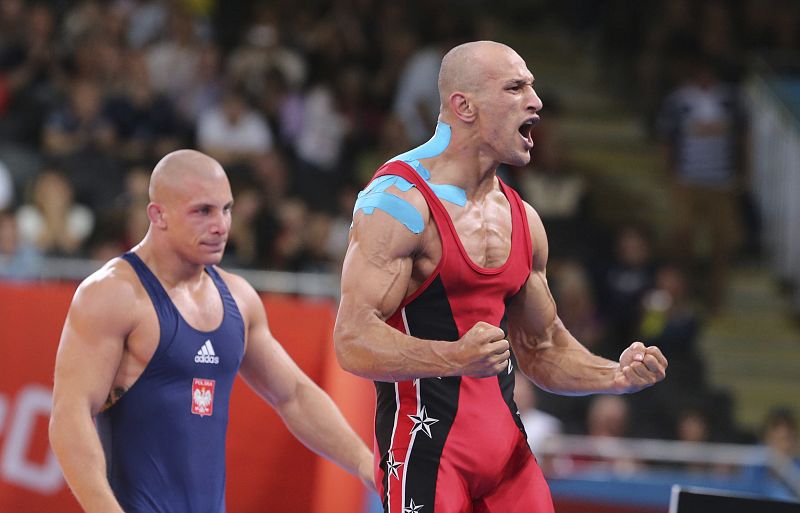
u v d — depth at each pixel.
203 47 29.09
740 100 31.77
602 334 26.20
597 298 26.97
